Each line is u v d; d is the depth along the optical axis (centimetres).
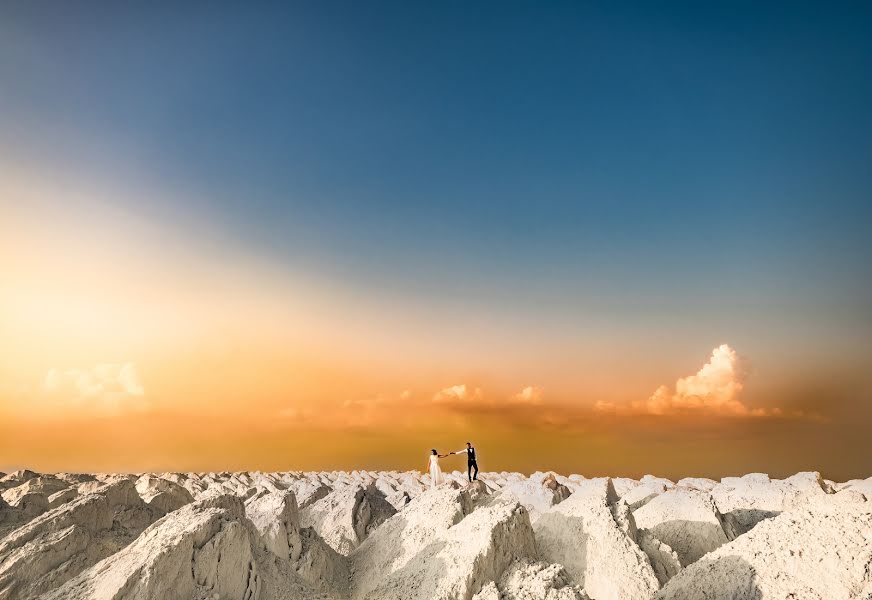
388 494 4444
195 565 1599
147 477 3127
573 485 3712
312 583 2000
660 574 1942
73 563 1797
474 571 1761
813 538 1675
